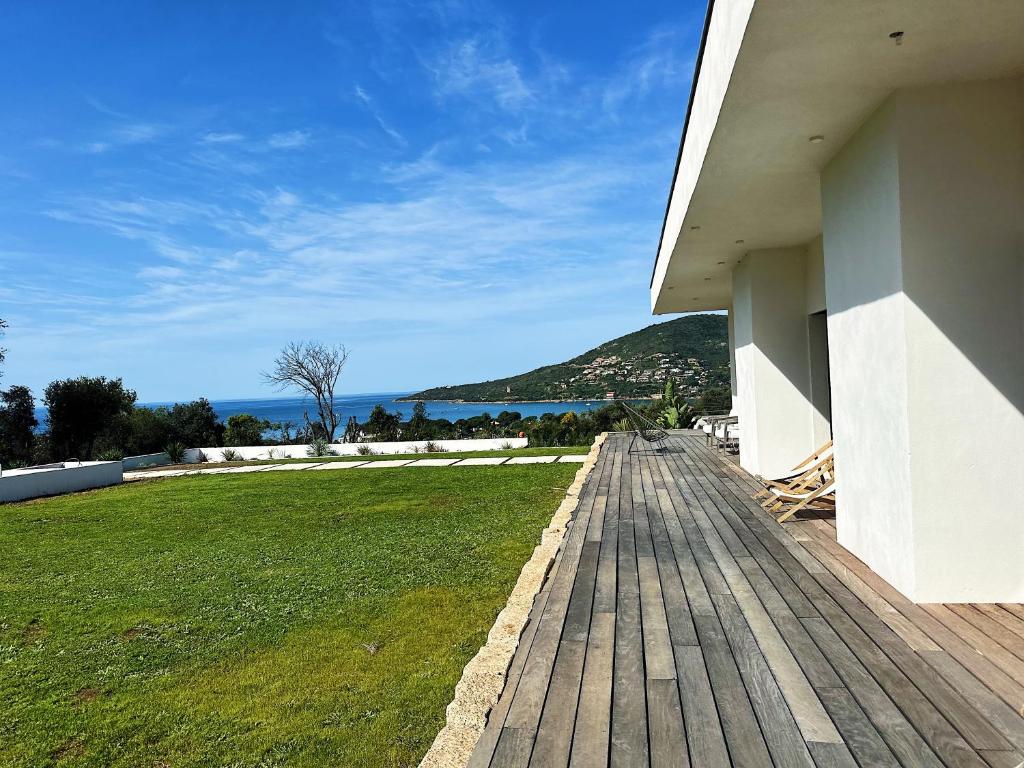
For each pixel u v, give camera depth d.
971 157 3.04
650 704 2.18
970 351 3.03
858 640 2.66
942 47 2.73
